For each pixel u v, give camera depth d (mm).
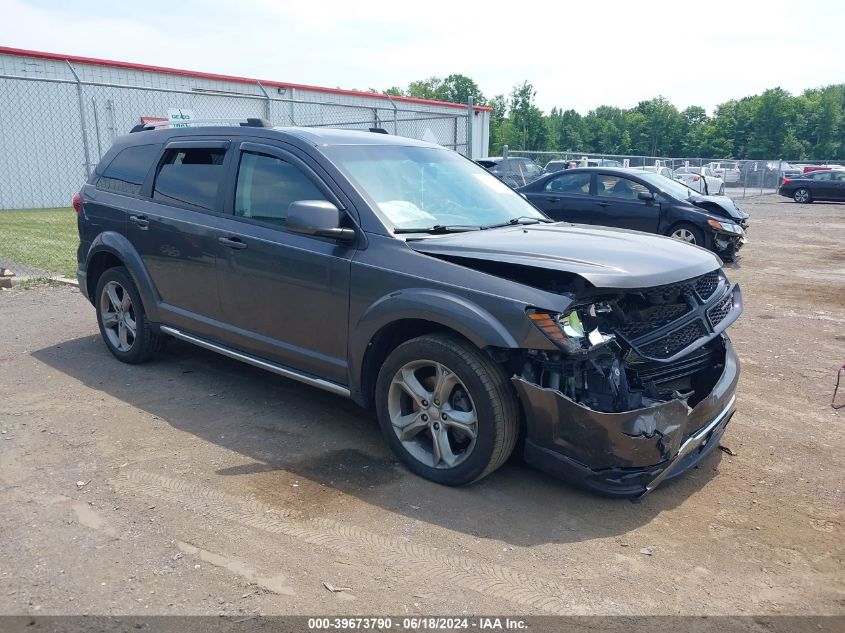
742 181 37625
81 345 6242
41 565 2959
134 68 20562
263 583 2883
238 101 22906
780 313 8359
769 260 12750
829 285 10219
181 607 2715
